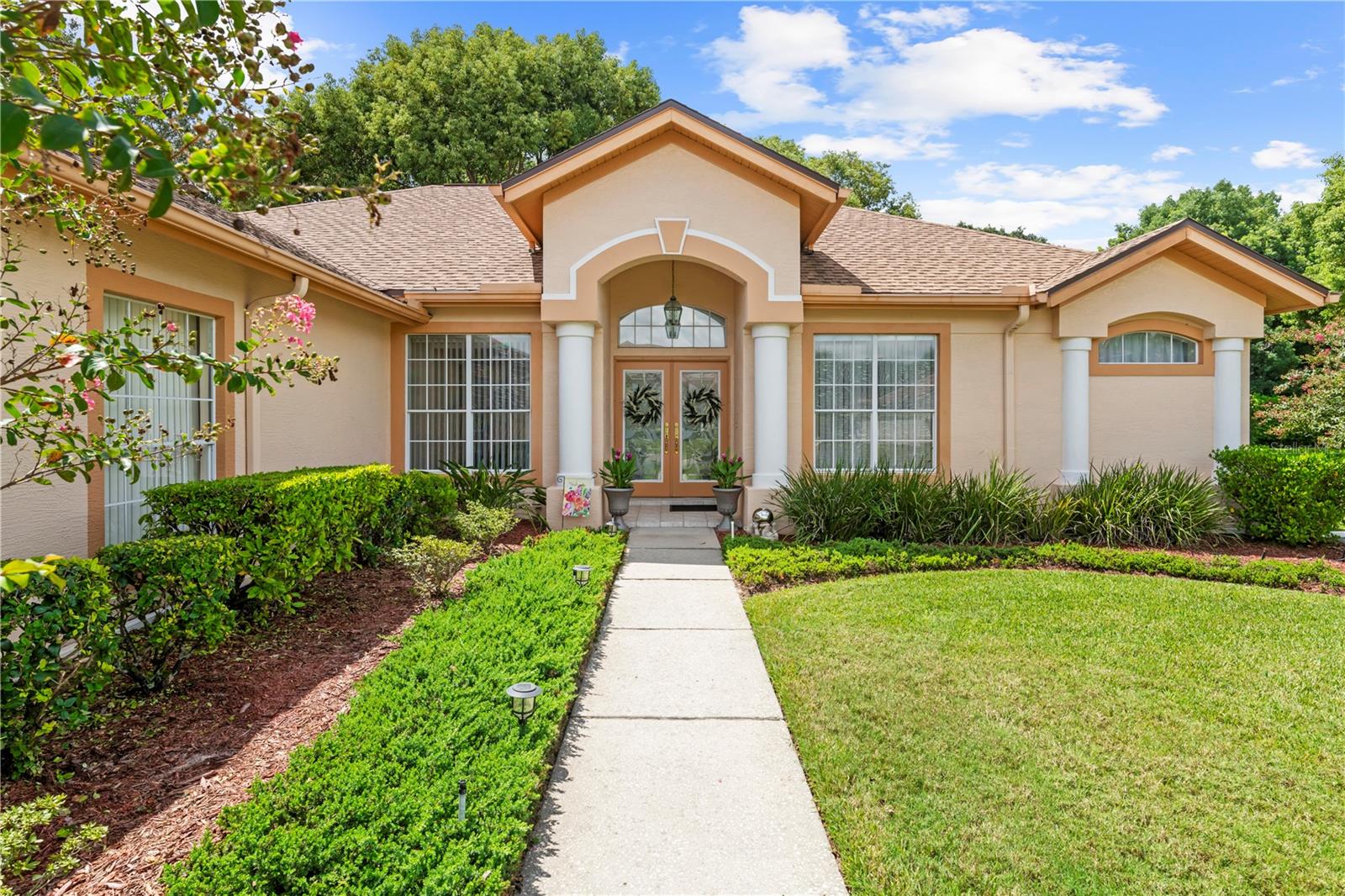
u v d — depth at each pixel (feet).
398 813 9.91
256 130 7.37
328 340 31.63
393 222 46.62
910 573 27.07
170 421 22.61
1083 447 37.65
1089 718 15.14
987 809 11.89
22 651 11.26
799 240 34.94
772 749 13.92
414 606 21.77
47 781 11.71
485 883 9.04
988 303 36.58
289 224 45.57
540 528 36.11
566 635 18.19
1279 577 26.20
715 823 11.48
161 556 14.53
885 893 9.93
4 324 10.82
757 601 23.70
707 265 36.09
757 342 35.50
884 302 36.32
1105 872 10.46
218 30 7.68
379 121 82.99
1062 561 28.71
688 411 45.34
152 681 14.92
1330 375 40.09
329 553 20.77
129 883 9.37
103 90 7.18
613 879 10.10
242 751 12.94
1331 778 13.00
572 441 35.58
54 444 10.11
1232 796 12.39
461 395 38.91
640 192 34.76
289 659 17.30
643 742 14.15
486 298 36.11
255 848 9.11
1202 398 38.58
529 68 91.45
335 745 11.80
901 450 38.91
